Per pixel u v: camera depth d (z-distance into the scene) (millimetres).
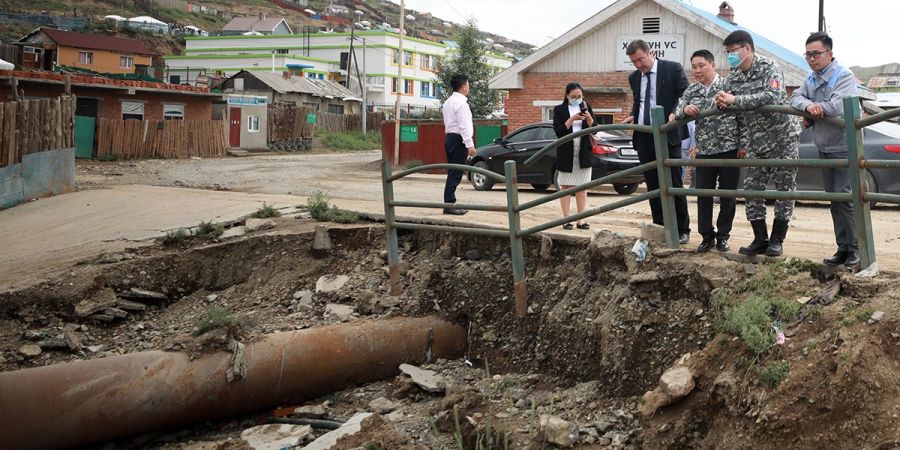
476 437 6355
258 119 41000
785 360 5141
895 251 7598
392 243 8914
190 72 79625
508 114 23000
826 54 5969
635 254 6902
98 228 12242
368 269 9523
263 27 108812
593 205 13430
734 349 5500
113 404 7285
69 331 8859
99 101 32750
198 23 123188
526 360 7742
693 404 5512
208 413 7660
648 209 12242
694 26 20672
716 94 6449
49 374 7270
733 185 6547
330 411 7738
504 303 8297
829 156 6074
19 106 16047
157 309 9680
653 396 5699
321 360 7949
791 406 4914
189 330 8953
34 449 7105
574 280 7652
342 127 54594
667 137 7094
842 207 5832
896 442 4539
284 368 7820
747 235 8727
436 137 24312
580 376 7078
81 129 30609
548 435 5969
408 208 11578
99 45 66750
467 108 10344
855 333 4977
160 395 7418
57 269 9914
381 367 8188
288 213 11305
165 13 119438
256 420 7879
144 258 10016
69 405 7176
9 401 7047
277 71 74562
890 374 4816
